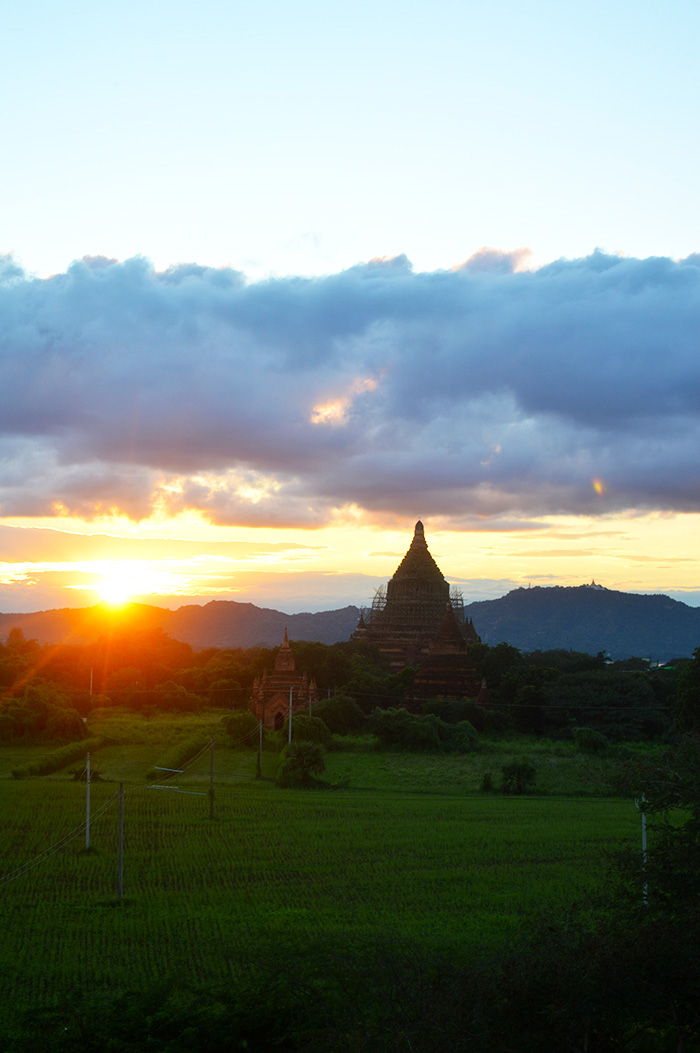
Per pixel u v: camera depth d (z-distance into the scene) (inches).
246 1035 1350.9
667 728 5979.3
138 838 2930.6
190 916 2158.0
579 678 6456.7
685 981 1095.6
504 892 2377.0
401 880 2487.7
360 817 3294.8
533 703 6146.7
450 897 2329.0
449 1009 1117.7
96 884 2436.0
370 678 6855.3
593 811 3499.0
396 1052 1099.3
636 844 2888.8
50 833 2979.8
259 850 2792.8
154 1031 1411.2
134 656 7445.9
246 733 5068.9
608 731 5861.2
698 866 1305.4
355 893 2364.7
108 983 1771.7
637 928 1240.8
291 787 3956.7
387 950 1449.3
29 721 5137.8
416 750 5029.5
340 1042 1171.3
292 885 2436.0
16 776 4094.5
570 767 4498.0
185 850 2787.9
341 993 1336.1
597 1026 1100.5
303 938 1857.8
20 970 1839.3
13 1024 1541.6
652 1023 1119.6
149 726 5644.7
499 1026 1104.8
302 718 5098.4
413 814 3363.7
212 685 6958.7
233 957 1865.2
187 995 1561.3
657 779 1427.2
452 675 6486.2
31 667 7391.7
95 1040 1412.4
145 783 3973.9
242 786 3966.5
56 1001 1660.9
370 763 4677.7
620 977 1093.8
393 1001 1213.1
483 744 5329.7
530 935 1464.1
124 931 2059.5
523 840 2957.7
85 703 6382.9
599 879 2490.2
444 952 1672.0
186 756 4581.7
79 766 4399.6
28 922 2118.6
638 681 6378.0
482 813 3405.5
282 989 1376.7
